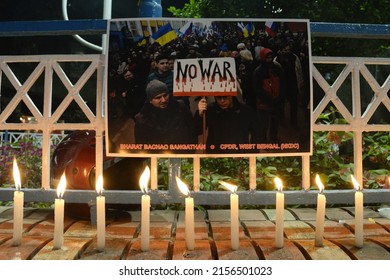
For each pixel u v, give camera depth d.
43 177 2.80
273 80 2.72
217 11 7.16
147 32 2.71
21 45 20.00
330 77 7.21
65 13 5.18
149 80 2.70
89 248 2.16
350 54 6.93
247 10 7.15
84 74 2.81
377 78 6.88
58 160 2.90
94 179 2.81
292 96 2.73
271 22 2.74
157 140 2.68
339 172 3.52
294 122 2.72
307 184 2.82
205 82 2.70
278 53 2.73
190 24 2.71
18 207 2.17
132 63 2.71
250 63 2.72
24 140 5.39
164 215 2.95
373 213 3.00
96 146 2.74
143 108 2.69
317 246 2.18
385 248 2.20
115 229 2.54
